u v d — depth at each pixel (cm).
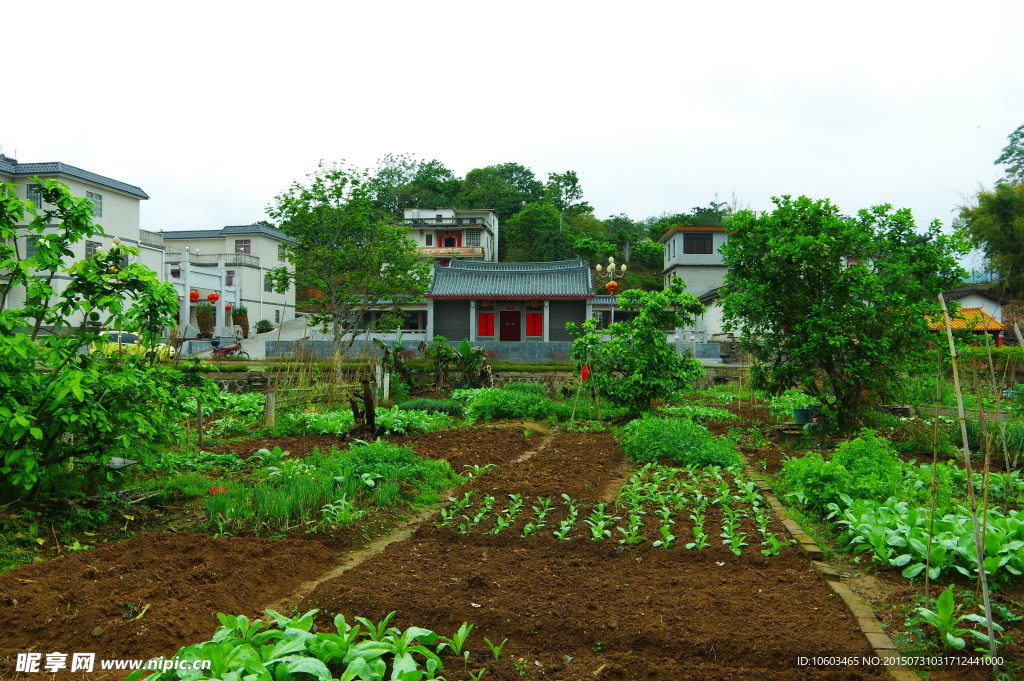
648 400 1538
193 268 3553
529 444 1234
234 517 649
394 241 2320
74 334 669
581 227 6128
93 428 614
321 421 1313
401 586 489
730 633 416
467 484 866
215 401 735
